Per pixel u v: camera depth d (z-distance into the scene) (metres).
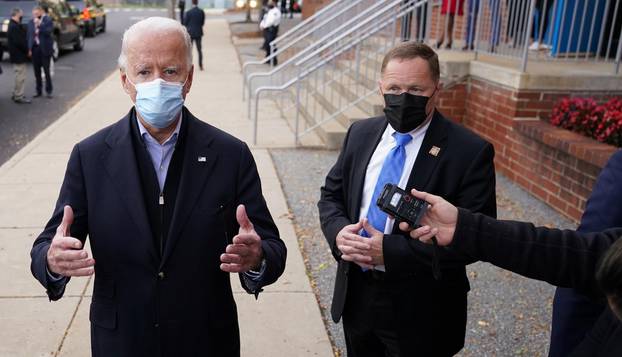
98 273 1.84
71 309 3.46
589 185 4.73
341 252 2.00
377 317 2.10
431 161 2.00
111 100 10.08
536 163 5.50
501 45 6.99
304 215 5.06
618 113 4.95
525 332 3.33
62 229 1.67
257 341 3.18
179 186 1.82
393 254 1.88
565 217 5.07
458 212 1.51
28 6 14.85
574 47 7.45
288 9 27.61
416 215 1.57
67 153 6.76
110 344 1.83
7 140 7.79
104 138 1.85
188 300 1.82
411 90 1.95
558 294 1.80
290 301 3.62
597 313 1.68
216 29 26.66
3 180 5.75
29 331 3.22
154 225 1.82
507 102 5.95
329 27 11.33
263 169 6.30
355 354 2.35
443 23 9.20
